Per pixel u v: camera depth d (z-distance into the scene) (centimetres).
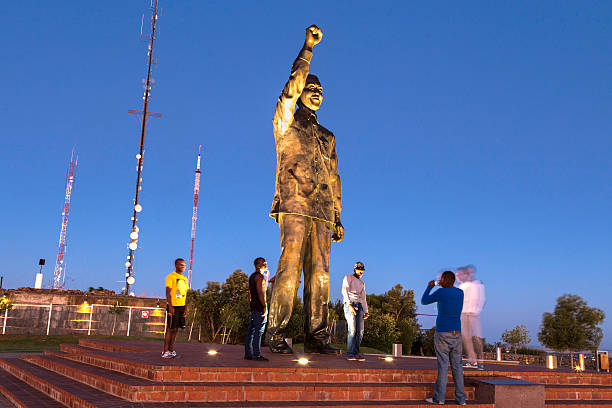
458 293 792
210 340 3108
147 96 3753
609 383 1054
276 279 1132
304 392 730
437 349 779
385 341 3375
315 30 1186
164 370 716
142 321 3014
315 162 1204
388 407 716
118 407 613
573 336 2656
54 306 2864
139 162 3619
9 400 877
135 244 3488
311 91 1253
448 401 805
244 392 700
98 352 1059
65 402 750
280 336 1105
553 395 925
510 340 3506
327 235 1201
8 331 2748
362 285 1059
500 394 788
